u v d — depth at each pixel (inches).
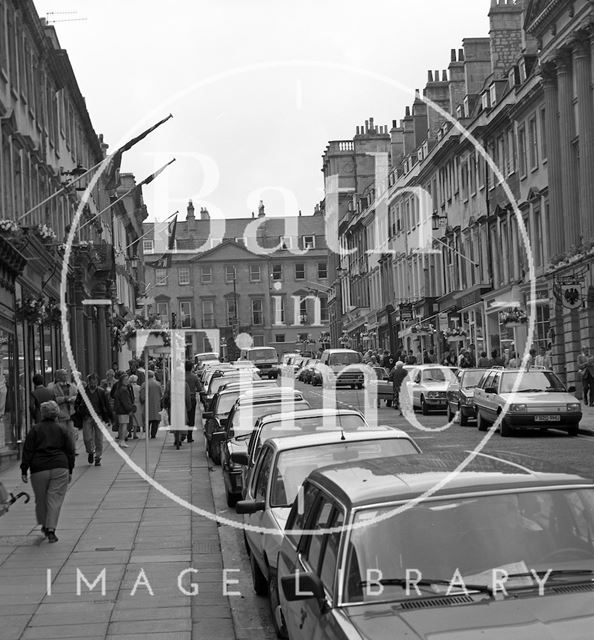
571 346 1481.3
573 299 1381.6
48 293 1354.6
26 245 995.3
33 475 513.3
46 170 1364.4
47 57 1422.2
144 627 345.7
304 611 236.1
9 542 513.0
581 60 1467.8
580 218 1496.1
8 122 1069.1
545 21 1550.2
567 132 1524.4
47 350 1273.4
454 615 203.5
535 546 223.3
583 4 1428.4
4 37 1114.7
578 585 214.2
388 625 202.2
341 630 204.1
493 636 192.5
